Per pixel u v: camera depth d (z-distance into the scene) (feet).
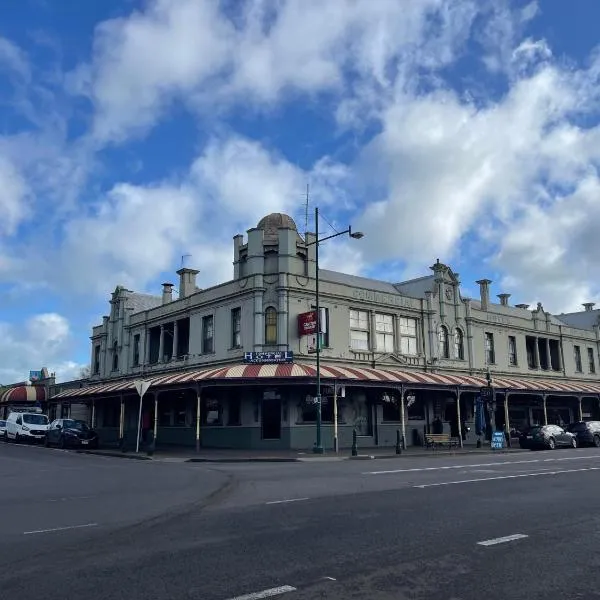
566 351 159.02
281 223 111.96
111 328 149.18
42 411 176.24
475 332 132.98
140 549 24.53
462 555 23.11
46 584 19.66
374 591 18.78
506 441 114.73
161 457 83.46
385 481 49.67
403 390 100.12
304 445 97.25
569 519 30.71
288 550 24.09
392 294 116.78
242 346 102.32
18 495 41.96
